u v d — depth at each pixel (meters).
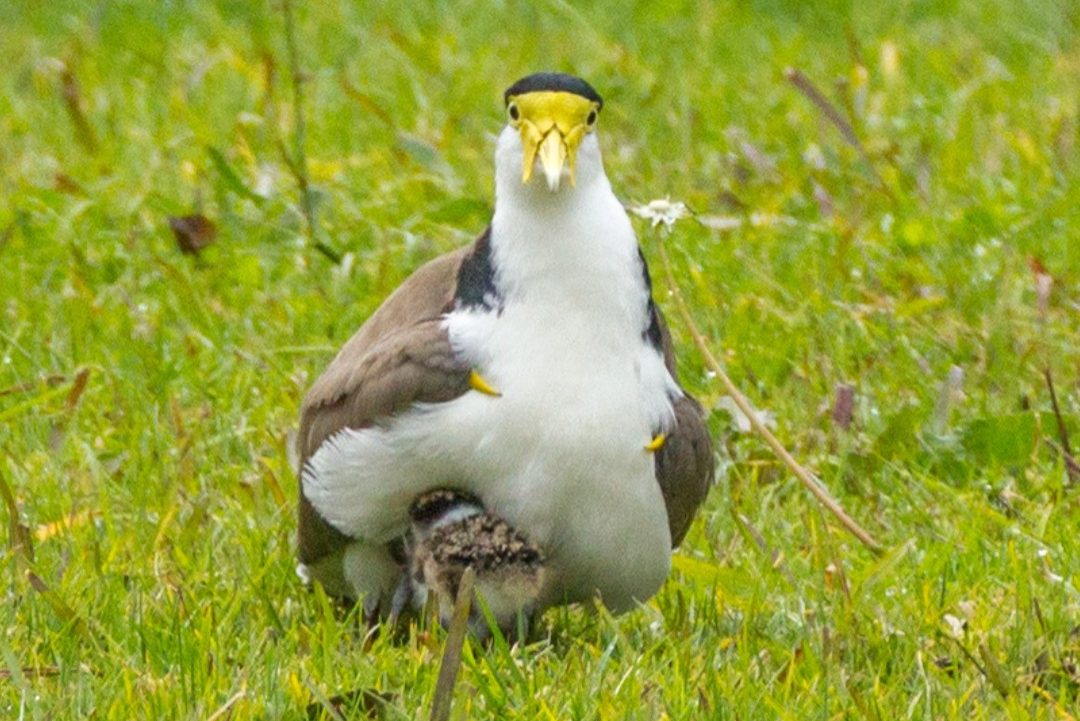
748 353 12.80
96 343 13.12
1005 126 16.98
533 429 8.95
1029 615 9.30
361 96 16.02
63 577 9.77
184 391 12.58
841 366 12.80
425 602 9.27
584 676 8.70
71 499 11.03
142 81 18.34
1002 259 14.14
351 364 9.48
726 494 11.09
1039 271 13.22
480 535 9.12
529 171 8.89
